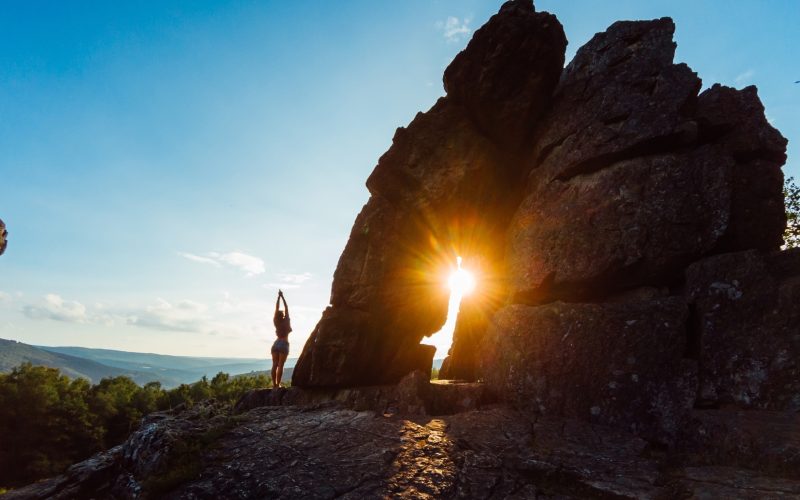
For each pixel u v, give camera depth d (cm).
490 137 1584
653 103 1254
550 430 933
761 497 567
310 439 924
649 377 947
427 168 1556
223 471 786
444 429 963
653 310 1007
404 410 1173
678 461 772
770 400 837
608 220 1220
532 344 1159
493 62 1452
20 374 8350
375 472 741
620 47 1436
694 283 1023
